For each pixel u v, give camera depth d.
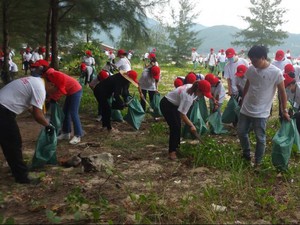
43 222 4.18
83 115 10.30
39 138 5.80
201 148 6.53
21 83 5.04
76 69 23.34
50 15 13.98
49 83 5.59
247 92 5.96
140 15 12.23
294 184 5.47
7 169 5.80
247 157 6.25
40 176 5.32
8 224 3.82
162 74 25.52
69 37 16.50
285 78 7.07
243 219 4.42
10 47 21.22
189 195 4.79
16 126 5.06
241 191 5.07
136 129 8.52
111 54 25.38
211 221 4.22
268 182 5.50
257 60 5.58
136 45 12.75
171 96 6.36
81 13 13.11
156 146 7.34
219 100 8.35
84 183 5.34
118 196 4.92
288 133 5.79
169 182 5.47
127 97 8.39
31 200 4.74
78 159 6.09
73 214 4.38
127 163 6.29
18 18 14.98
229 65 8.95
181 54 35.53
